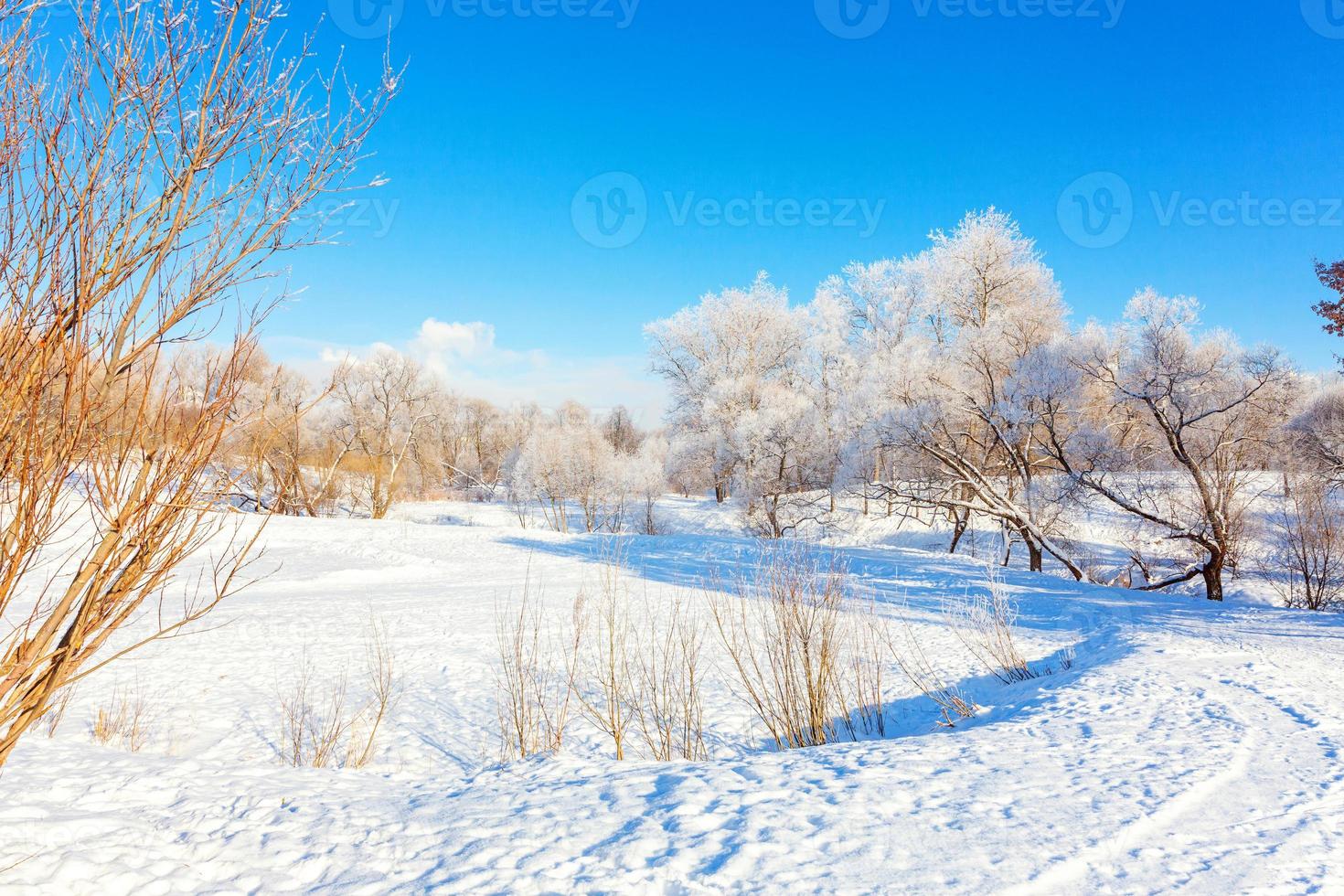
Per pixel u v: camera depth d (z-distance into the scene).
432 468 50.38
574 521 46.34
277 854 3.39
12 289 2.60
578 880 3.12
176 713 9.05
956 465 26.95
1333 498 25.48
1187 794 4.23
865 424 29.17
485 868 3.24
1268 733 5.72
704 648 12.52
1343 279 13.48
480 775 4.96
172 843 3.47
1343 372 14.42
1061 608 17.17
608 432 66.88
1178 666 8.74
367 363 42.38
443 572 25.30
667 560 27.45
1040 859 3.34
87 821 3.58
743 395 41.66
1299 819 3.89
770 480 36.72
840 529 35.00
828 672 8.03
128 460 2.93
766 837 3.53
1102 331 26.00
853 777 4.47
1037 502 25.33
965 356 28.17
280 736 8.36
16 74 2.56
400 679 11.06
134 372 2.90
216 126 2.83
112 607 2.96
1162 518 22.34
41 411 2.75
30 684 2.91
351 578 23.39
